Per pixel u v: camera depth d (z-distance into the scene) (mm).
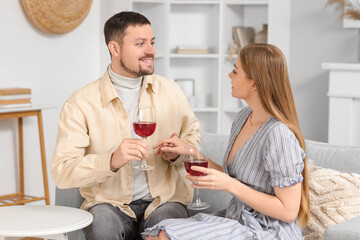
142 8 5430
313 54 5383
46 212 2539
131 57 2699
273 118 2268
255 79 2246
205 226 2197
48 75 4723
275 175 2172
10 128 4430
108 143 2729
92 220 2537
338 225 2264
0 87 4312
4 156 4398
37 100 4637
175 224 2207
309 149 2936
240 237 2178
